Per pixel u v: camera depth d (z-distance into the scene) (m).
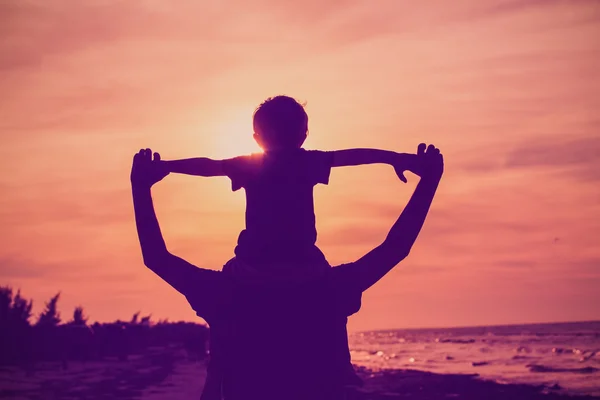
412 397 22.48
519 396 24.53
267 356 2.50
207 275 2.60
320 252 2.63
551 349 72.44
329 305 2.55
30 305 31.83
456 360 57.59
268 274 2.55
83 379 22.92
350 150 2.71
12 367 28.02
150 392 18.42
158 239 2.61
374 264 2.59
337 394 2.51
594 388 28.38
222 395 2.54
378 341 159.50
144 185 2.64
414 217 2.62
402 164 2.66
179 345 46.62
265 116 2.70
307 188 2.66
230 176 2.69
